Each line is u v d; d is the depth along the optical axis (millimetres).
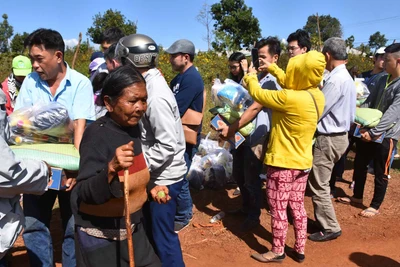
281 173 3297
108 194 1853
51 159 2479
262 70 3699
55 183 2463
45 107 2602
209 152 5410
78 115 2799
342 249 3846
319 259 3664
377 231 4211
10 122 2549
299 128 3170
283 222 3438
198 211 4637
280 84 3348
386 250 3832
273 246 3555
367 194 5223
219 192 5172
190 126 3801
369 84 5473
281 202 3379
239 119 3637
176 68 3893
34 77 2859
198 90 3789
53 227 4102
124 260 2113
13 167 1968
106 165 1983
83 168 1987
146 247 2234
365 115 4273
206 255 3717
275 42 3672
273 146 3324
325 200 3896
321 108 3252
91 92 2924
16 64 4090
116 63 3061
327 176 3879
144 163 2131
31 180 2084
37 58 2629
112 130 2053
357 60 18719
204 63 15492
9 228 2150
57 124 2604
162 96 2459
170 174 2656
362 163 4711
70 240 2887
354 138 4734
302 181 3414
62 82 2773
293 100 3082
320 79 3139
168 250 2750
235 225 4289
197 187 5043
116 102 2004
